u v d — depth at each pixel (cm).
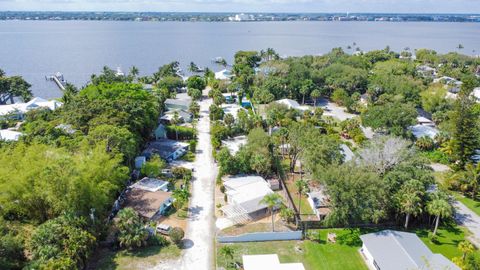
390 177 5653
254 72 16175
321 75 14175
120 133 6538
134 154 6938
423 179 5741
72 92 12056
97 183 5284
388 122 8888
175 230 5122
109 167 5522
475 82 13462
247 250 5059
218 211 6053
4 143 6650
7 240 4231
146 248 5038
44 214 5241
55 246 4203
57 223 4491
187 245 5141
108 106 7881
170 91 14412
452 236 5453
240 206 5947
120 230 4959
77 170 4912
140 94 9450
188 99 13200
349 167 5628
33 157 5259
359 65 16800
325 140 6700
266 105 12281
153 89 13438
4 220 4962
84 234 4466
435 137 8812
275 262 4562
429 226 5716
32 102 11338
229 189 6606
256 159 7012
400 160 6172
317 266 4775
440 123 10000
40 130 7294
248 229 5544
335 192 5269
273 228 5519
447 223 5788
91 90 10000
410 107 9144
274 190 6869
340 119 11162
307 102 13312
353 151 8162
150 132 8912
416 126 9762
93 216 5031
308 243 5269
